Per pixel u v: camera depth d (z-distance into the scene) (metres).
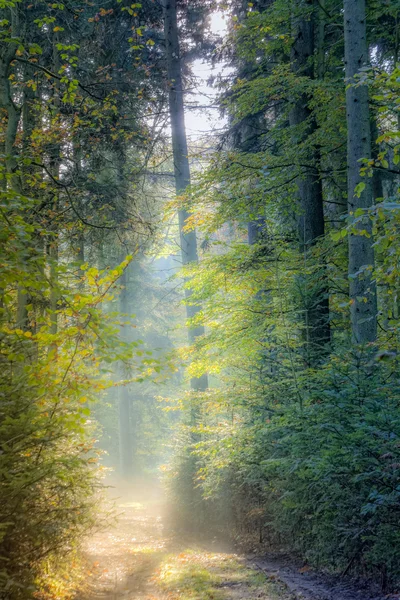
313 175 13.58
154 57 19.97
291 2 13.16
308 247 13.34
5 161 11.29
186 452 15.19
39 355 7.68
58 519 6.51
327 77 14.05
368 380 7.87
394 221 6.55
